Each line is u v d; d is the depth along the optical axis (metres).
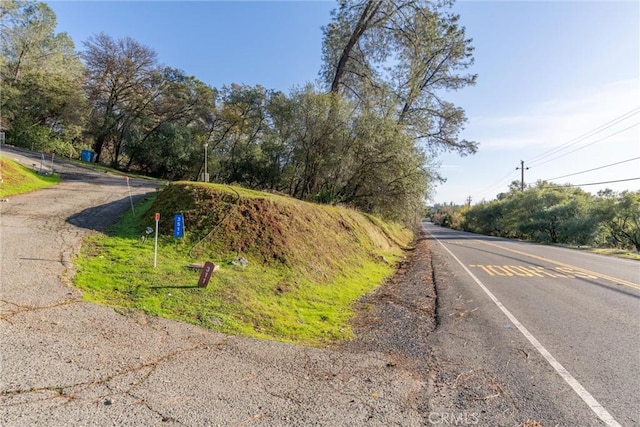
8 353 3.30
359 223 15.23
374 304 7.16
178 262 7.39
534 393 3.41
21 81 32.88
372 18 21.42
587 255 18.27
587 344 4.85
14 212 10.79
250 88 32.38
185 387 3.06
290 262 8.41
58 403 2.66
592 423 2.92
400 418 2.85
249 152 26.86
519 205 45.09
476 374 3.83
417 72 22.02
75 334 3.86
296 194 20.81
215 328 4.62
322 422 2.71
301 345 4.49
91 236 8.77
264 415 2.74
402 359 4.22
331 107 18.48
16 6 33.22
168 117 38.16
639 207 27.00
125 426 2.46
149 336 4.06
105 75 36.78
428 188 19.94
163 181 29.20
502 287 8.92
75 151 37.66
